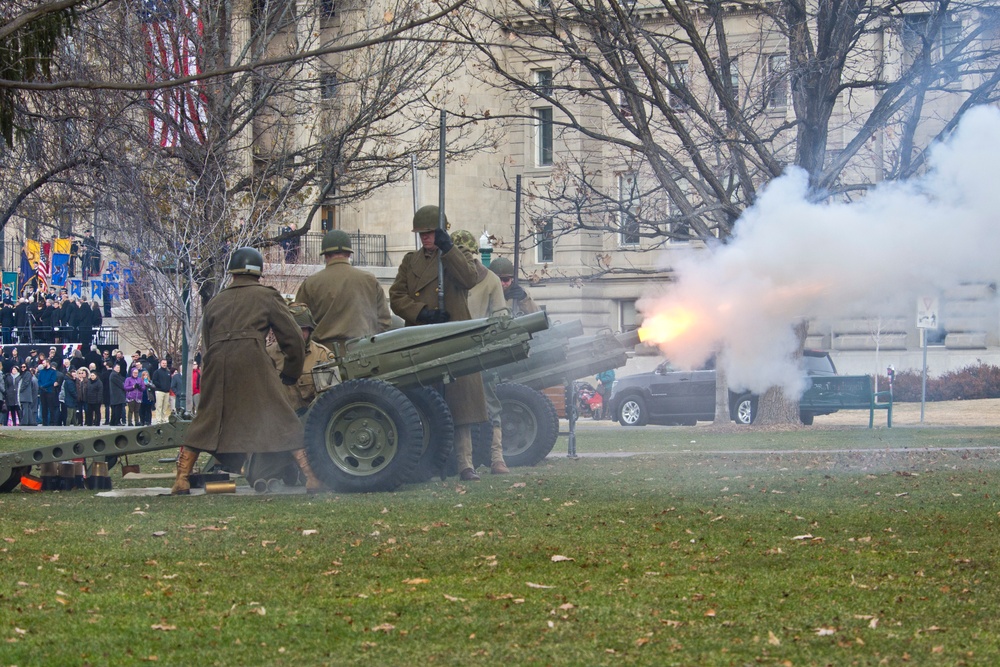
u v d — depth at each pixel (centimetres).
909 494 1517
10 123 2072
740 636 811
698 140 3856
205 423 1583
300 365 1617
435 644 798
